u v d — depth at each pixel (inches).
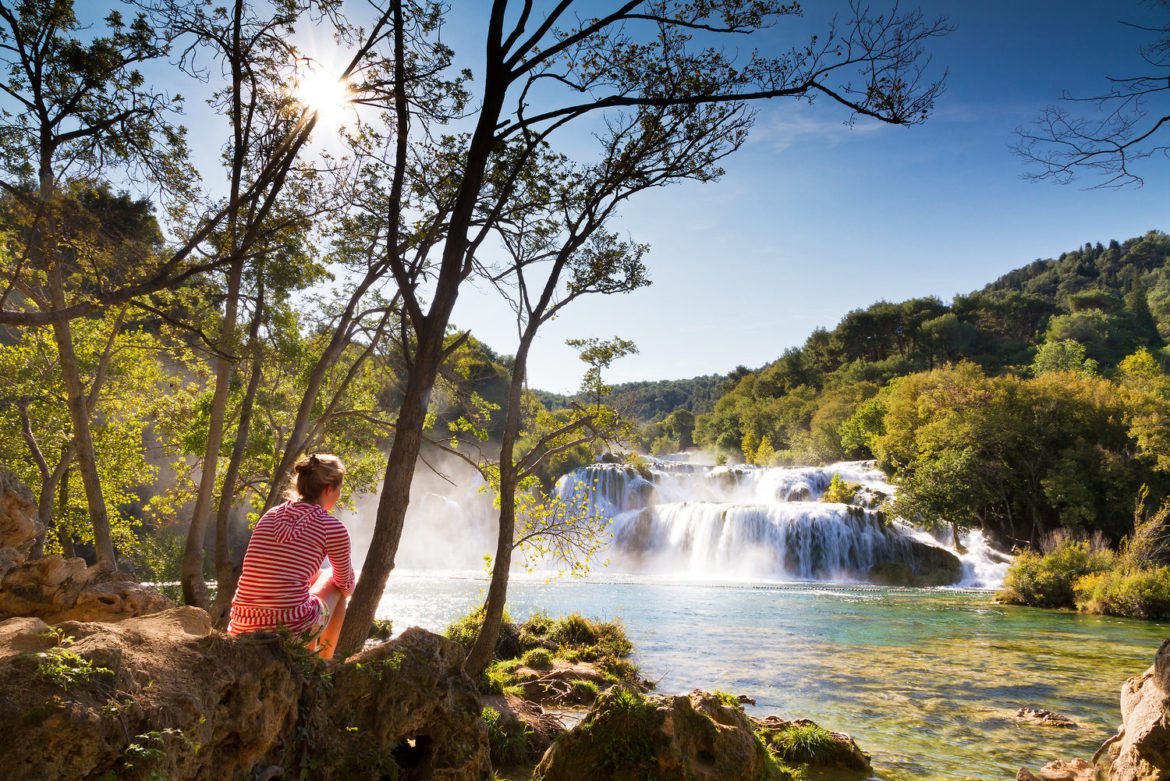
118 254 395.5
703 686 524.1
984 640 771.4
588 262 459.8
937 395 2052.2
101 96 393.1
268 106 470.3
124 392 835.4
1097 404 1888.5
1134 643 757.9
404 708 153.4
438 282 321.4
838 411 3262.8
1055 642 762.2
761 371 5472.4
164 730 100.8
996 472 1796.3
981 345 4362.7
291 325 584.4
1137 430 1690.5
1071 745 371.6
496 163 424.2
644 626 860.0
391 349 665.6
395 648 159.9
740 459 4094.5
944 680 552.1
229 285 481.4
